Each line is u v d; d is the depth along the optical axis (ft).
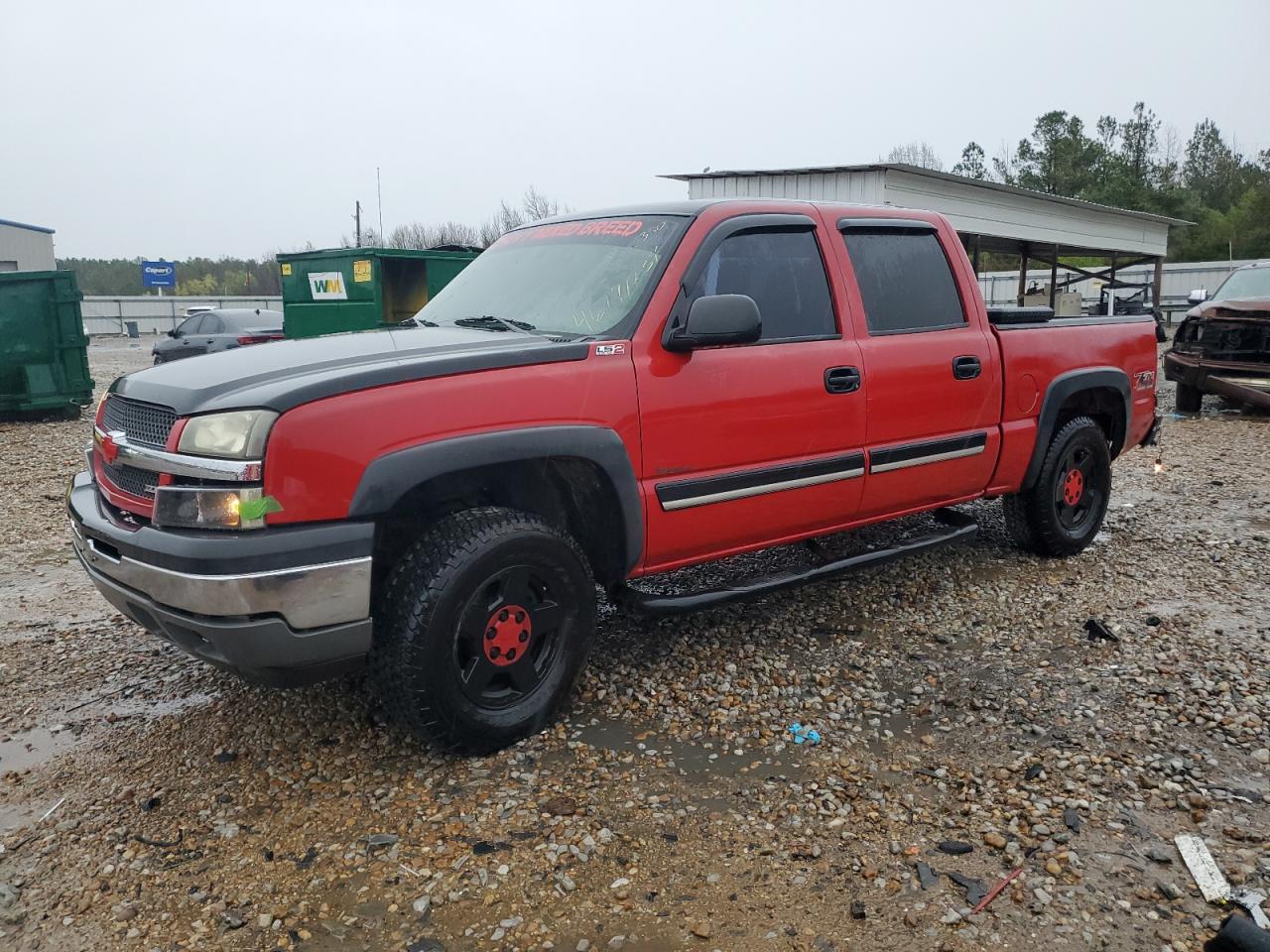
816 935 8.23
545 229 15.02
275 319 69.26
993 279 131.34
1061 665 13.80
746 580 13.64
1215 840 9.56
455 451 10.28
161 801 10.44
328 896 8.80
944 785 10.62
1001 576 17.81
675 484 12.28
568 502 12.41
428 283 45.39
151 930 8.39
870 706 12.57
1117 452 19.85
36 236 118.11
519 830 9.75
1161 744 11.50
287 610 9.53
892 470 14.80
